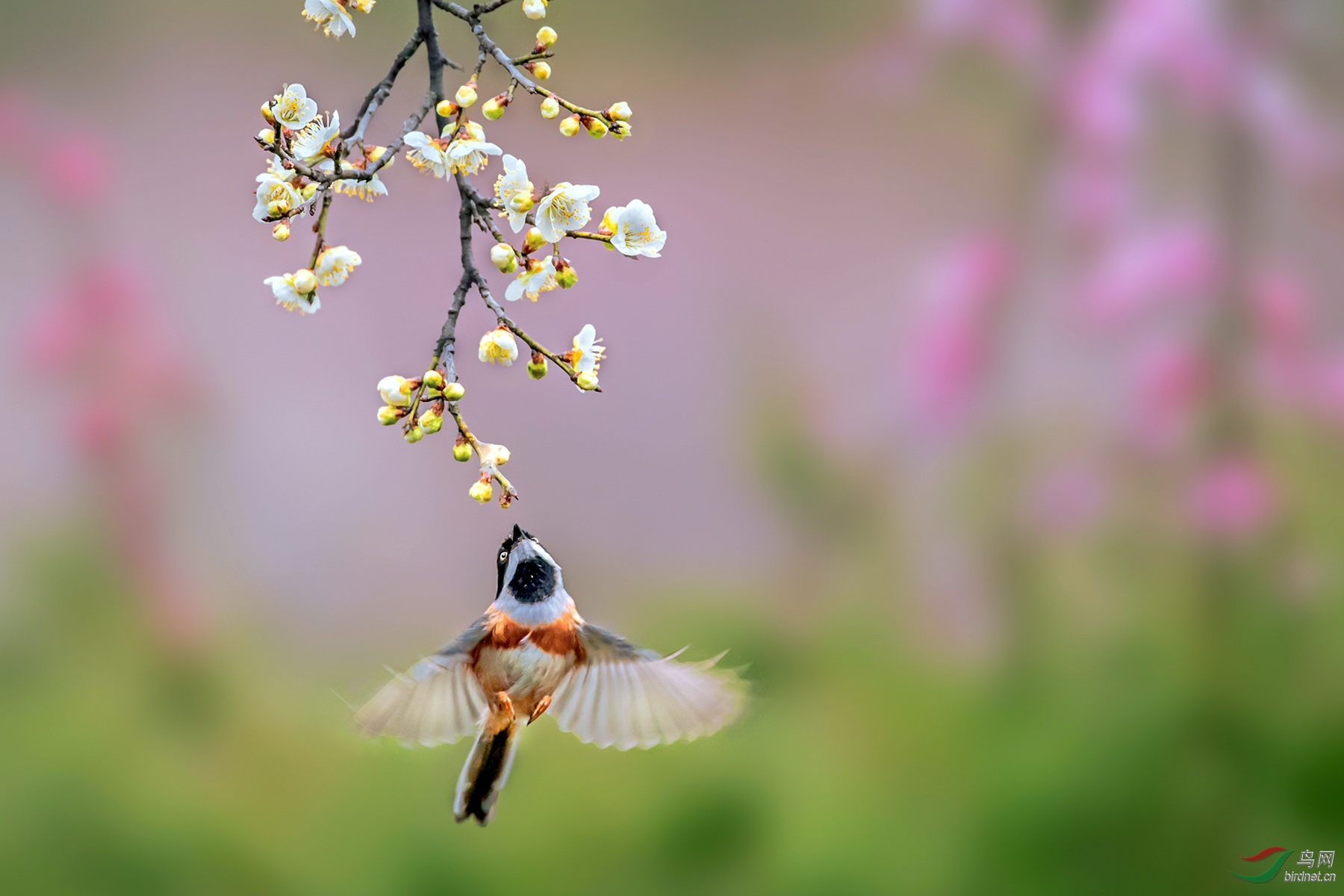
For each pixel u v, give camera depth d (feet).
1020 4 14.43
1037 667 13.96
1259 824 13.71
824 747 13.91
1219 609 13.88
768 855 13.78
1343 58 13.99
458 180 12.78
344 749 13.91
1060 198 14.29
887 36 16.39
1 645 14.33
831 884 13.71
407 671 12.93
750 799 13.84
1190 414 13.97
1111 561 14.02
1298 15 13.98
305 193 12.80
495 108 12.79
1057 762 13.78
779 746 13.91
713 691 12.97
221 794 13.87
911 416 14.49
